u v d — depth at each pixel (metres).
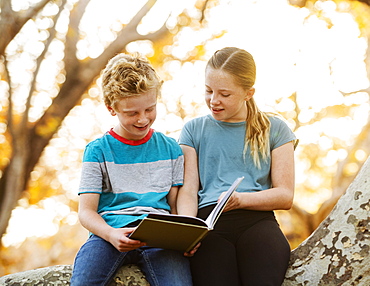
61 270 2.48
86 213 2.43
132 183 2.55
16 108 8.84
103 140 2.62
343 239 2.43
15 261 10.62
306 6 9.59
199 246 2.46
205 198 2.63
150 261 2.37
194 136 2.81
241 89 2.65
